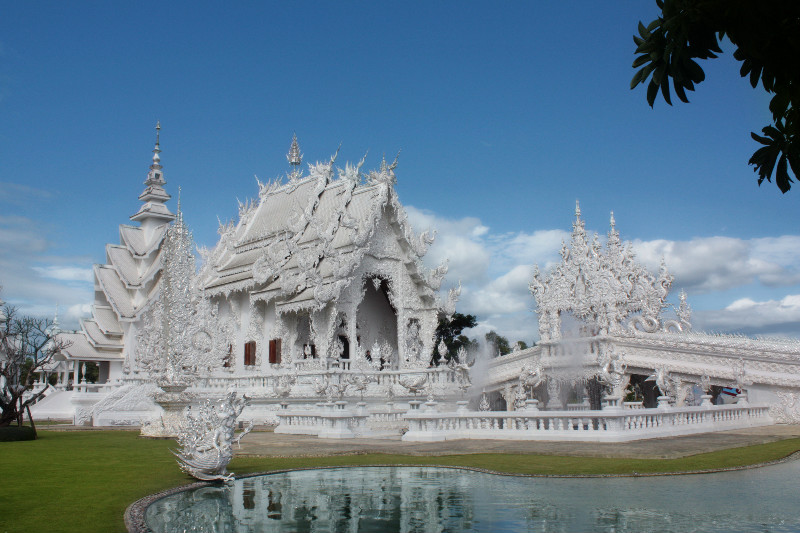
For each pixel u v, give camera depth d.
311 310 38.03
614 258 39.59
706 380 31.39
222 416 14.76
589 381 39.66
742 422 27.88
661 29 5.74
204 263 49.06
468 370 34.66
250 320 43.06
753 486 13.61
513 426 22.09
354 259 36.28
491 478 14.79
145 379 38.09
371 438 24.69
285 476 15.39
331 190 43.91
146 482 13.98
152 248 57.31
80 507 11.26
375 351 36.28
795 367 29.59
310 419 26.80
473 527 10.44
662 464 16.27
